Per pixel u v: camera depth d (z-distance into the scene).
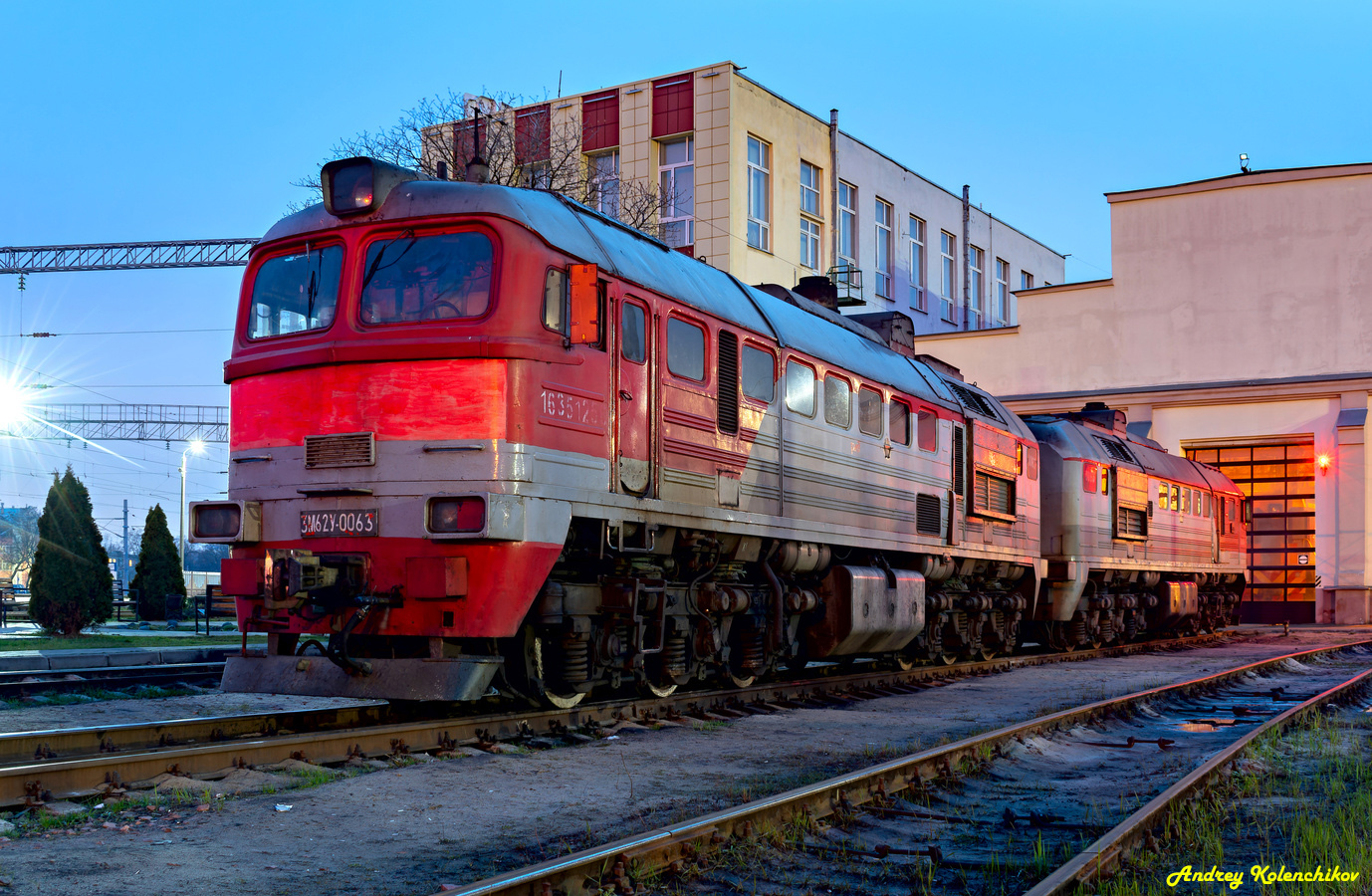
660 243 11.40
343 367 8.99
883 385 14.68
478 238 9.02
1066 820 6.91
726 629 11.84
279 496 9.19
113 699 11.94
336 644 8.76
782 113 33.66
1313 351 33.53
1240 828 6.72
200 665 14.72
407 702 10.16
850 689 13.47
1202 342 34.75
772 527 12.02
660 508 10.23
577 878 4.95
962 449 16.92
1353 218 33.34
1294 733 10.49
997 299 46.09
